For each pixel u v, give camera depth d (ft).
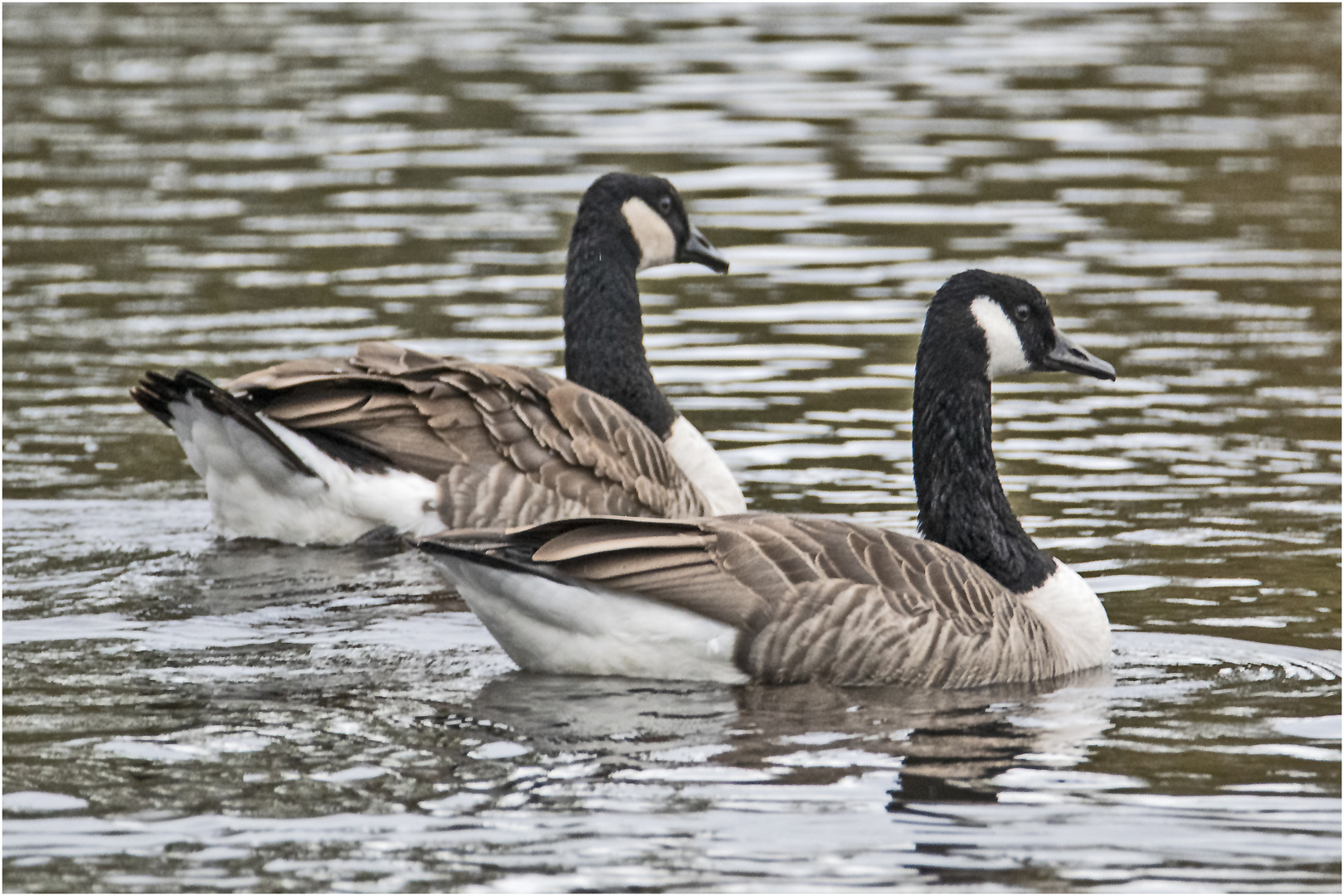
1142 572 45.68
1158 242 81.56
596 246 53.98
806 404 61.41
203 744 32.55
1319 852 28.63
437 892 26.81
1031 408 62.39
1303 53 123.44
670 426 53.52
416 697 35.37
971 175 92.68
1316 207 87.61
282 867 27.55
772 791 30.78
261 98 108.99
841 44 125.29
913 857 28.27
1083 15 138.41
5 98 109.81
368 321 69.05
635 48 122.62
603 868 27.68
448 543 35.60
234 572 44.62
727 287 75.77
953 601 37.37
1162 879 27.61
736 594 36.01
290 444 45.91
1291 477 53.98
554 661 36.91
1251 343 68.23
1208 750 33.27
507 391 48.06
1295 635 40.78
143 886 26.94
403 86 111.45
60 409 60.44
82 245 80.38
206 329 68.08
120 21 136.98
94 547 46.96
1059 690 37.17
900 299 73.46
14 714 34.09
